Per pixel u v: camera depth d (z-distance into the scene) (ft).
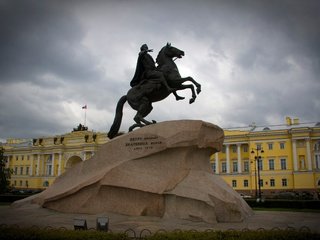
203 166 29.68
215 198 24.73
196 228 21.62
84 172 29.60
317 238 15.78
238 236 16.22
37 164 237.66
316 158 174.40
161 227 21.81
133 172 27.43
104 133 220.64
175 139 27.43
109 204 26.89
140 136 28.55
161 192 25.62
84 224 19.13
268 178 180.75
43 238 16.01
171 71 32.58
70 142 231.71
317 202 52.16
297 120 194.59
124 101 35.83
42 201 29.96
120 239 15.98
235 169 192.85
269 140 184.55
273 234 16.12
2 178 114.11
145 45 34.12
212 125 29.58
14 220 24.41
